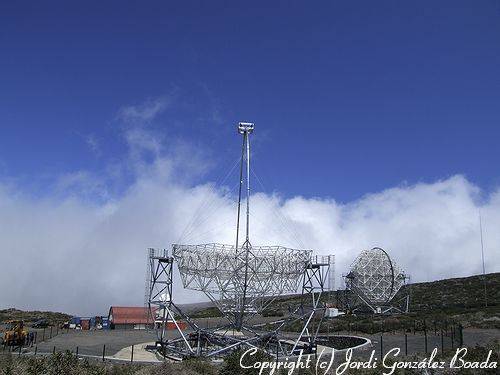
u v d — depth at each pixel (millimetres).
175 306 47250
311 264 48469
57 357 33312
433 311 92875
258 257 45656
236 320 47594
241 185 49375
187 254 46094
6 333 50750
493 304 95312
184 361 35219
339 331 68688
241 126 48594
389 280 100125
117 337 63625
